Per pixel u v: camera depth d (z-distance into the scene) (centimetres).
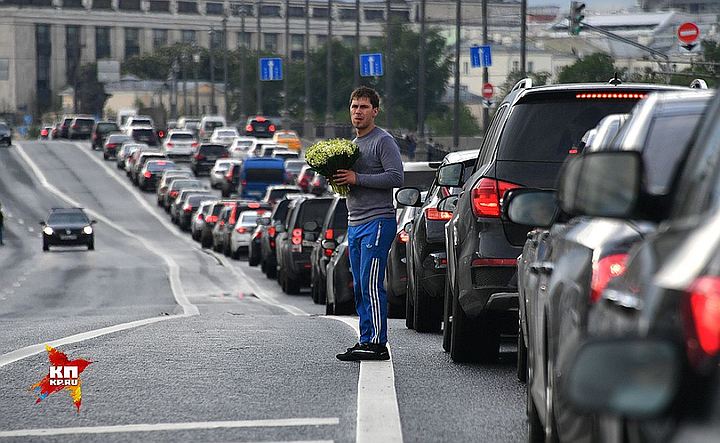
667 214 963
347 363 2672
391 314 4838
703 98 1441
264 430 1867
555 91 2562
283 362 2689
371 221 2655
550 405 1447
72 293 8575
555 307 1384
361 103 2641
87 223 14612
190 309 6378
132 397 2195
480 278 2592
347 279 5212
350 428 1881
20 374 2523
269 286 9025
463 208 2705
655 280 809
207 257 13262
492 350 2744
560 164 2553
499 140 2602
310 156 2627
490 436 1853
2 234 17088
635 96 2547
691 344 723
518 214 1781
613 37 13000
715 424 701
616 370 725
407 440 1816
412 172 5612
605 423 945
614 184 995
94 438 1812
